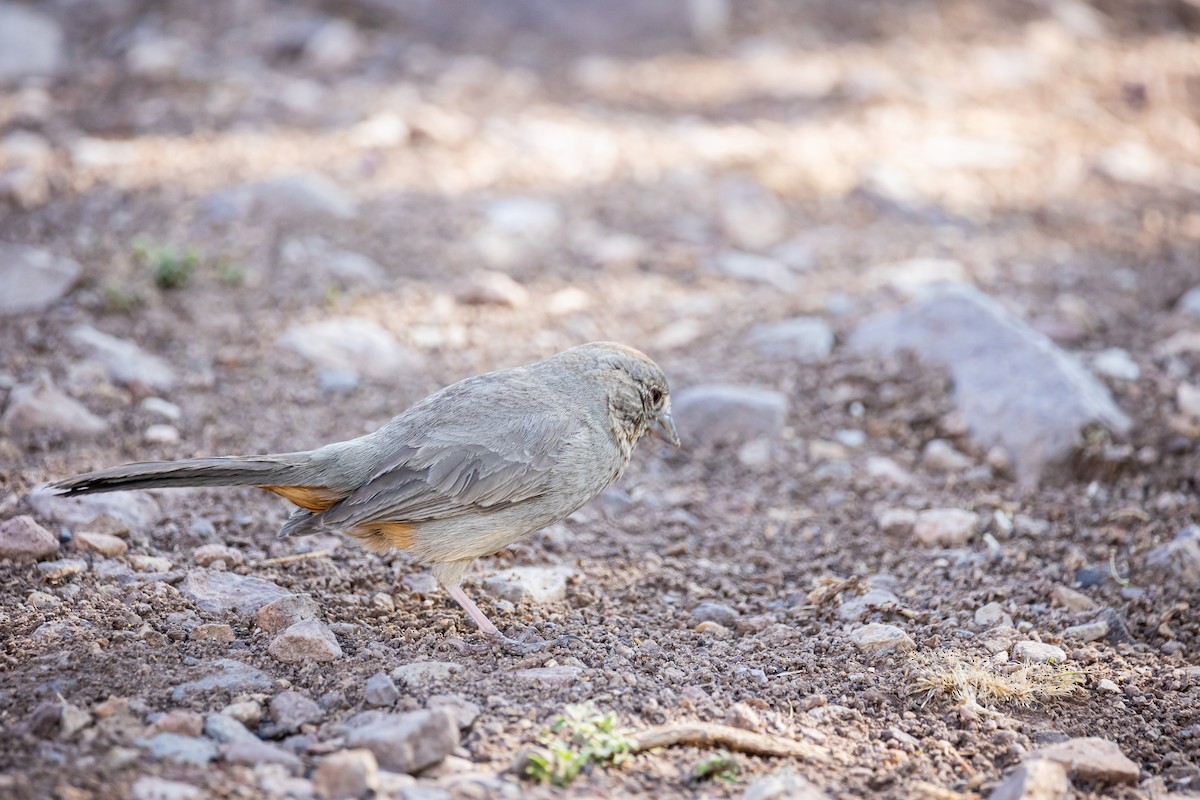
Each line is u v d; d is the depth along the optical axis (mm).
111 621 8359
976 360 12656
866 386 13008
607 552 10492
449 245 15547
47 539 9258
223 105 19062
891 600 9445
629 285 15227
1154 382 12656
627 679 7996
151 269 14016
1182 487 11320
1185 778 7211
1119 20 25531
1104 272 15523
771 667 8500
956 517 10789
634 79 21688
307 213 15648
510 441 8688
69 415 11289
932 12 25016
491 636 8703
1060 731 7715
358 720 7238
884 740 7555
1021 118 20703
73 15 22578
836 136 19500
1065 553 10422
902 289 14703
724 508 11422
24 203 15430
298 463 8359
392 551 10047
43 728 6871
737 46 23328
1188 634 9117
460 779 6668
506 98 20375
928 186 17969
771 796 6547
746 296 14961
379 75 20969
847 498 11492
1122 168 18922
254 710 7242
